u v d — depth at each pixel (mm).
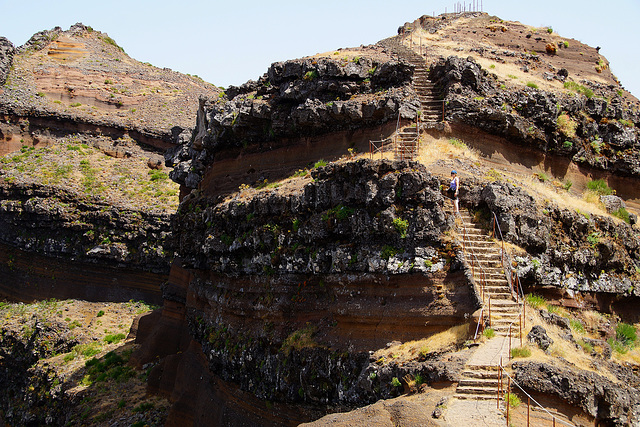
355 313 25688
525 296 25453
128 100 90938
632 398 20828
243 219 32656
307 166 33500
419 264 24047
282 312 29500
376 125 32000
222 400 33094
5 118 81750
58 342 55781
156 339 47594
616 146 36156
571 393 18891
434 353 21875
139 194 72062
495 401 18844
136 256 65938
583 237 28906
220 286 35562
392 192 25047
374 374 22781
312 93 33438
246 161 36812
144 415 40562
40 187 68375
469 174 27781
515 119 31484
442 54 38594
